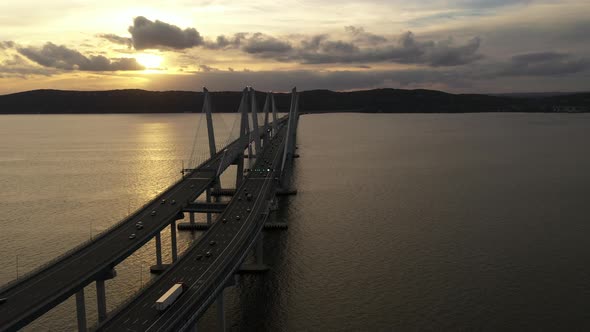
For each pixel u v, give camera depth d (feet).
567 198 618.03
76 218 542.16
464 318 301.43
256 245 408.67
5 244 451.53
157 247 377.71
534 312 308.19
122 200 629.51
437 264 386.52
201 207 427.74
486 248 423.23
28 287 254.88
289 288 344.28
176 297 253.03
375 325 294.66
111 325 228.63
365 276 363.76
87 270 276.82
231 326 294.25
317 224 497.87
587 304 318.24
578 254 407.64
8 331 213.05
